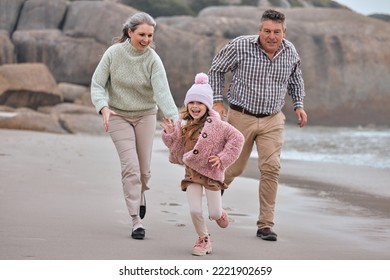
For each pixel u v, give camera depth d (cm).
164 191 2045
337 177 2669
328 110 6900
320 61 6969
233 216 1720
